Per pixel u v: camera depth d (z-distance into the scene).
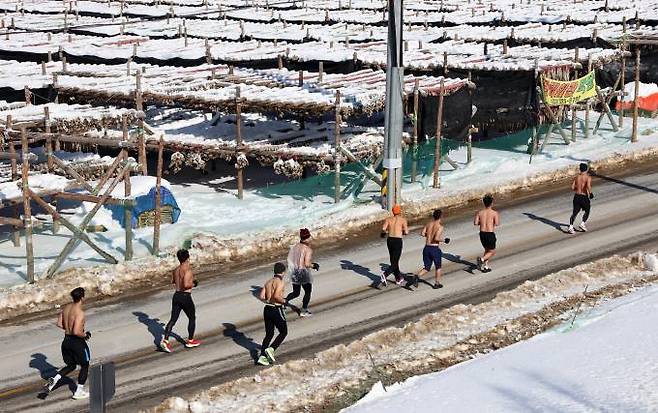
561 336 29.02
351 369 27.66
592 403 23.55
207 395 25.84
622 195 46.19
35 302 33.28
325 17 83.06
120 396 26.19
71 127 43.00
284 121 54.78
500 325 30.61
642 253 36.62
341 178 47.50
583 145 54.78
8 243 38.94
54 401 26.14
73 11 93.00
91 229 39.78
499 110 51.53
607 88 59.53
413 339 29.75
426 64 54.03
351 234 41.22
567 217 42.81
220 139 49.03
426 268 34.31
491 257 37.09
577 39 64.94
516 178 48.41
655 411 22.75
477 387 25.28
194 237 39.06
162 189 41.25
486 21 79.94
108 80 52.19
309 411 25.19
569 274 34.75
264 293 27.92
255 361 28.50
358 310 32.38
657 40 60.78
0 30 79.50
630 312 30.75
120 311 32.72
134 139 48.00
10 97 53.75
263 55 60.28
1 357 29.11
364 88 47.56
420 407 24.19
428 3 95.81
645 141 55.47
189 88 49.50
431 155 48.88
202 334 30.58
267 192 47.09
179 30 74.00
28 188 34.00
